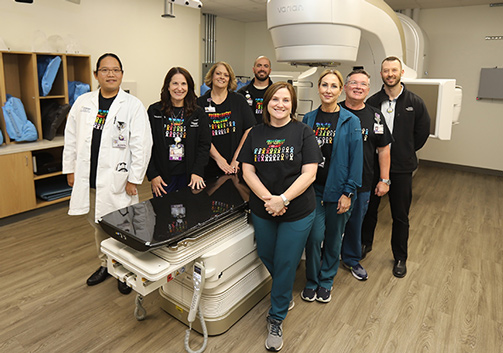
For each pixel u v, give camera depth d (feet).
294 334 6.45
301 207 5.84
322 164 6.82
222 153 8.64
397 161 8.13
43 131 12.14
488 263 9.21
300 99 10.89
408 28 13.76
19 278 8.04
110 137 6.98
